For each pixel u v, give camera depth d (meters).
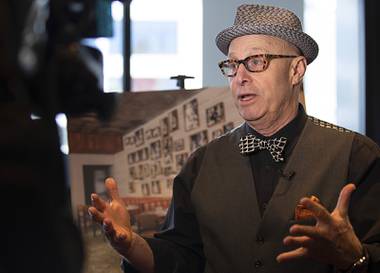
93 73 1.08
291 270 1.84
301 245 1.60
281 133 1.98
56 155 1.06
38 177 1.03
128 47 3.66
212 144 2.10
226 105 2.59
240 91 1.93
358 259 1.72
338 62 4.47
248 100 1.92
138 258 1.89
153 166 2.69
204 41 4.33
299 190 1.90
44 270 1.02
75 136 2.67
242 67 1.92
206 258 1.97
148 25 4.34
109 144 2.72
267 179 1.96
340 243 1.65
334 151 1.94
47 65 1.04
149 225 2.67
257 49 1.91
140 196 2.69
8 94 1.03
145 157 2.70
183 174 2.09
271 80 1.91
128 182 2.71
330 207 1.87
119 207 1.83
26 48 1.02
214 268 1.94
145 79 4.31
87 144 2.69
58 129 1.08
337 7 4.46
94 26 1.11
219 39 2.01
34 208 1.02
